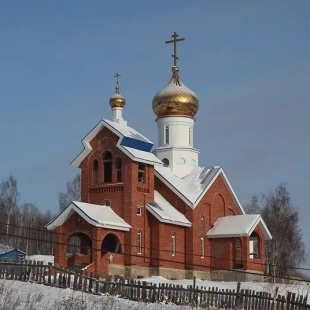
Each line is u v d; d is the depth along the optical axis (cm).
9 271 3881
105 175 6600
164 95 7569
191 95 7594
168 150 7494
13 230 11888
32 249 11962
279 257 9438
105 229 6041
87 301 3244
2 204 12012
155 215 6450
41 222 12325
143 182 6581
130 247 6228
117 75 6994
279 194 10075
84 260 5994
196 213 6856
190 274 6669
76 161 6688
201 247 6875
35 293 3281
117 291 3775
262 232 7125
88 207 6144
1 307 2770
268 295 4044
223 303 3884
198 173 7338
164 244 6488
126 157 6450
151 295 3797
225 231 6912
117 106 6881
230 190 7438
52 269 3853
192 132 7656
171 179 7081
